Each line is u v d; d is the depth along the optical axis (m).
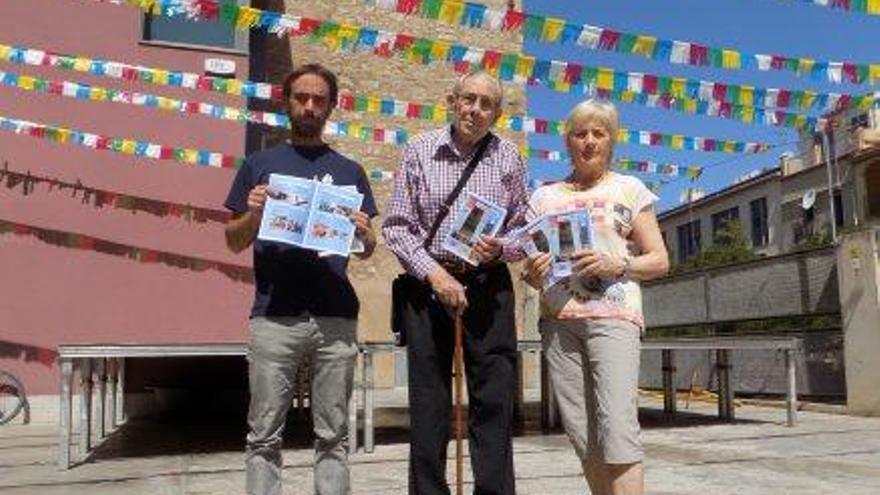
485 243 2.93
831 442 6.82
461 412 2.90
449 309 2.97
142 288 8.32
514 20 6.12
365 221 3.30
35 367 8.15
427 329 2.98
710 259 29.95
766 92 6.80
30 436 7.38
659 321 14.09
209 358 8.43
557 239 2.97
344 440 3.40
